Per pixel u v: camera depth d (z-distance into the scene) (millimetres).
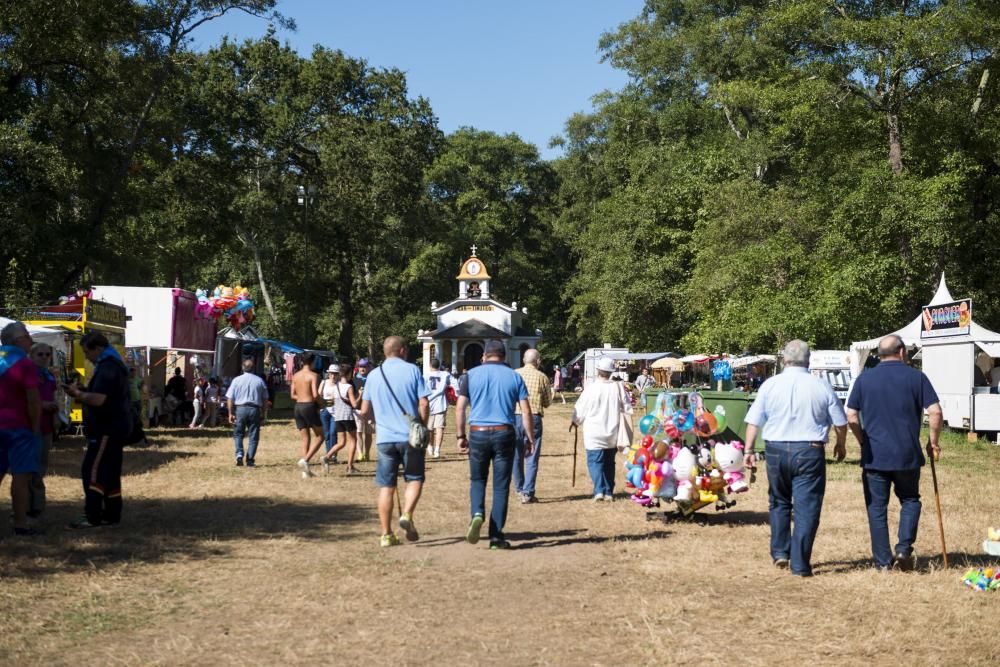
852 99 34188
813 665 5332
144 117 33344
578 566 8164
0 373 9289
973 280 35344
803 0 33656
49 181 26781
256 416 17062
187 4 33156
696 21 53188
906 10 34031
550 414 41438
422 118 55875
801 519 7754
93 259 31969
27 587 7148
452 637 5926
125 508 11641
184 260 46875
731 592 7168
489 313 72875
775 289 37062
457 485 14445
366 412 9242
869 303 32625
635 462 10812
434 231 60781
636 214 52531
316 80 53156
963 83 33250
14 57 27953
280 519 10883
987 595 7051
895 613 6508
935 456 7953
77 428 23031
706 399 15281
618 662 5406
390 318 75938
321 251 54812
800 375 7969
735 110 50875
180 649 5641
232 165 44562
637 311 51594
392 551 8891
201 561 8344
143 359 28297
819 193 36375
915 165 33594
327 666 5328
